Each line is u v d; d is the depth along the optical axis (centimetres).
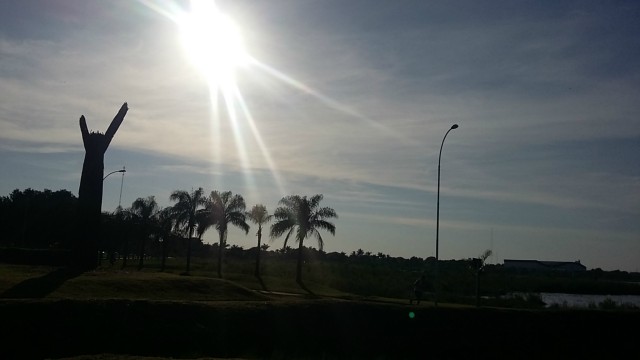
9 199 9588
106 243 7444
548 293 8706
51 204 8888
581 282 9538
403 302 4144
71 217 8275
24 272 3450
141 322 2244
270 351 2311
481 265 3662
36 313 2141
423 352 2503
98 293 2980
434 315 2680
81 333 2125
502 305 4706
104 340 2131
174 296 3222
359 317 2575
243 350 2267
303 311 2534
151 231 7212
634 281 13862
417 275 7462
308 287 5394
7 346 1994
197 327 2295
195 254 10581
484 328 2673
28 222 8569
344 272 7156
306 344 2392
